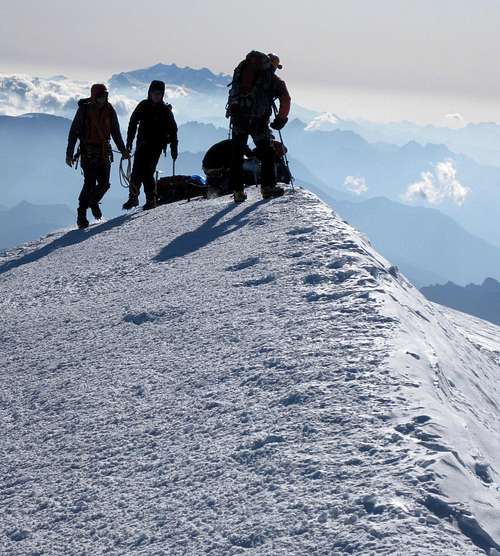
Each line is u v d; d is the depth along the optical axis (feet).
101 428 23.98
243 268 40.24
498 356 50.37
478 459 17.72
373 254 41.29
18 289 51.37
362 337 26.02
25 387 30.12
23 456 23.38
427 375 23.06
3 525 19.27
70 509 19.27
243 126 54.85
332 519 15.26
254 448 19.49
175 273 43.68
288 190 59.31
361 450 17.79
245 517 16.46
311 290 33.17
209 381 25.44
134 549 16.63
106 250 57.57
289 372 24.06
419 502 15.10
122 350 31.76
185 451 20.70
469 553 13.56
